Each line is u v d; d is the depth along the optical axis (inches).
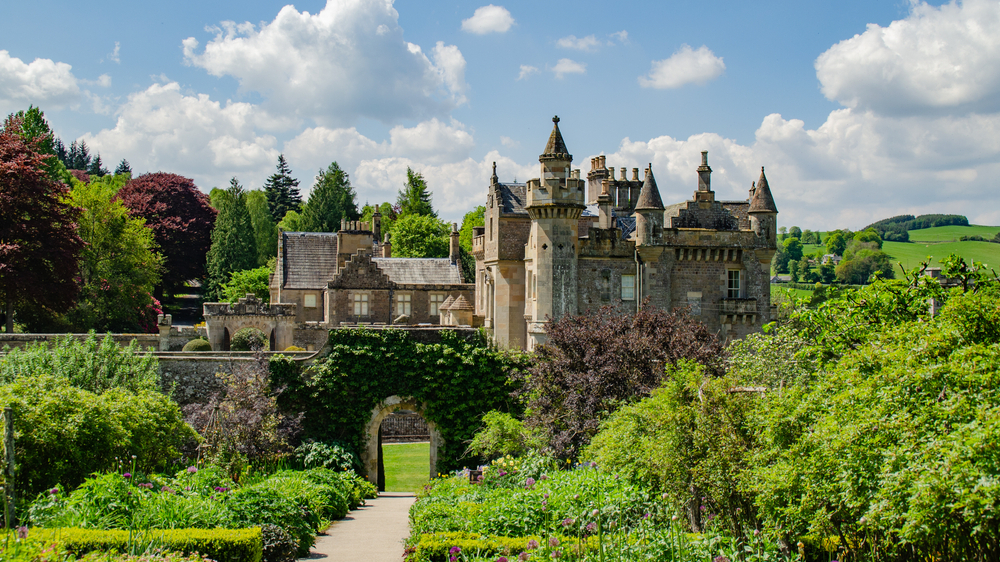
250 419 1186.6
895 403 496.1
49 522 650.2
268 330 1998.0
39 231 1807.3
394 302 2317.9
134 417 927.0
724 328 1736.0
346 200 4539.9
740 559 577.6
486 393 1496.1
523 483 1003.9
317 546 837.8
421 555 652.1
